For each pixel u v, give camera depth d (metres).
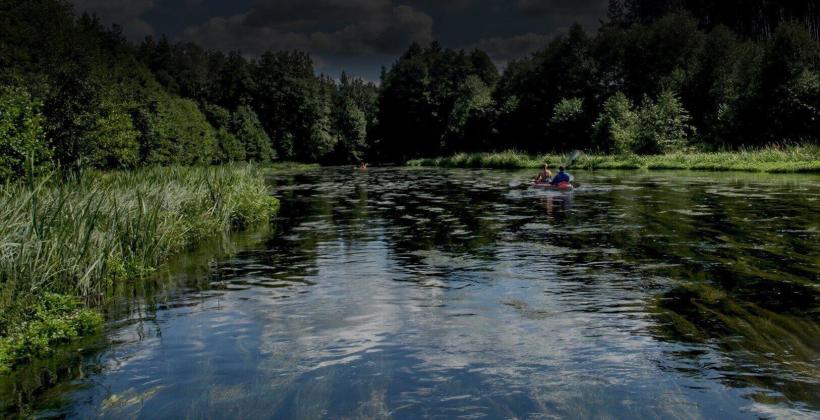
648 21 103.50
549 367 6.20
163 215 14.12
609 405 5.24
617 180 31.69
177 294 9.98
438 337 7.31
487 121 75.88
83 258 9.89
